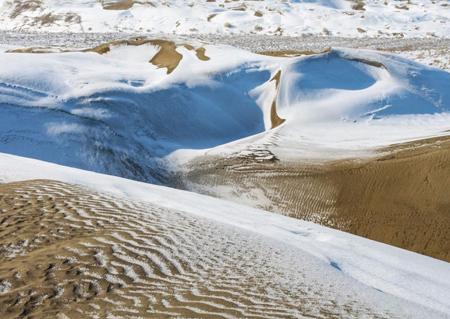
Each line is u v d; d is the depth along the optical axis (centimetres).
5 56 3125
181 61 3500
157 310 589
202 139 2608
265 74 3206
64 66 3130
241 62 3303
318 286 696
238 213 1215
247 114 2900
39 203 1012
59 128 2353
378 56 3278
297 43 5806
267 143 2334
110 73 3081
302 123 2575
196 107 2758
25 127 2336
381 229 1623
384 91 2859
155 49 4075
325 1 8750
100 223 906
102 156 2286
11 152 2227
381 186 1778
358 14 7706
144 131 2483
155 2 8331
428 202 1644
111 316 572
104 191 1181
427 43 5566
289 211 1797
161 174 2200
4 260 745
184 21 7375
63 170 1468
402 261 958
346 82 3072
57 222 903
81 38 5922
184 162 2262
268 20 7494
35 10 8181
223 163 2177
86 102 2523
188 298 627
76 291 638
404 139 2267
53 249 772
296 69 3086
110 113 2478
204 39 6109
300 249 891
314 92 2897
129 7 8244
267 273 730
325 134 2430
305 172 1977
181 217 993
